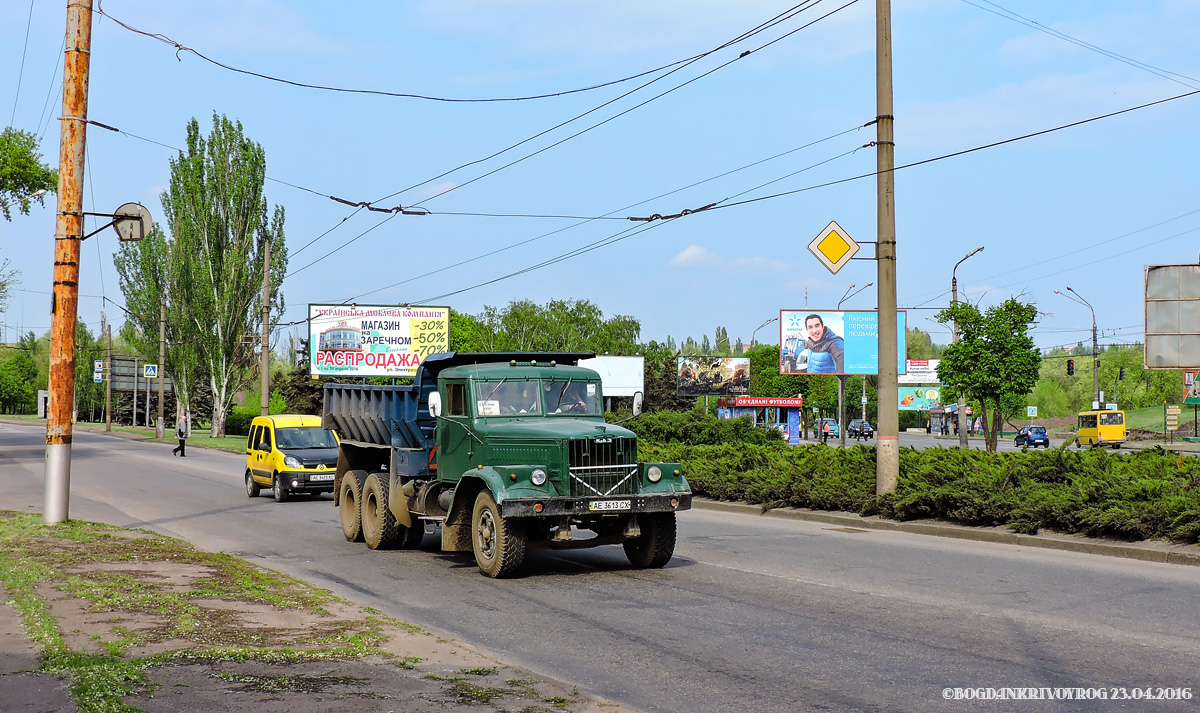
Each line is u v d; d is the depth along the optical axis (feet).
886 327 59.93
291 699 19.52
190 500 80.33
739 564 42.60
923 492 56.08
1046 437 223.10
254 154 208.44
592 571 41.83
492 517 39.93
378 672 21.93
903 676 23.35
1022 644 26.55
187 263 206.49
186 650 23.58
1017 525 50.14
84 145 52.60
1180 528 43.14
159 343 221.66
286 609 29.84
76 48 52.06
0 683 20.15
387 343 168.45
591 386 45.55
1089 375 409.28
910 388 345.51
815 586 36.42
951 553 45.62
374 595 36.32
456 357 46.88
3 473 110.42
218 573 37.17
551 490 39.47
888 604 32.60
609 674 24.00
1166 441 229.04
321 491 79.46
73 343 53.62
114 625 26.50
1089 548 45.62
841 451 68.44
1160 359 70.64
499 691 20.58
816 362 169.07
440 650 24.56
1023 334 111.45
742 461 75.92
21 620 26.76
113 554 41.29
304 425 84.12
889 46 59.82
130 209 53.57
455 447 44.70
